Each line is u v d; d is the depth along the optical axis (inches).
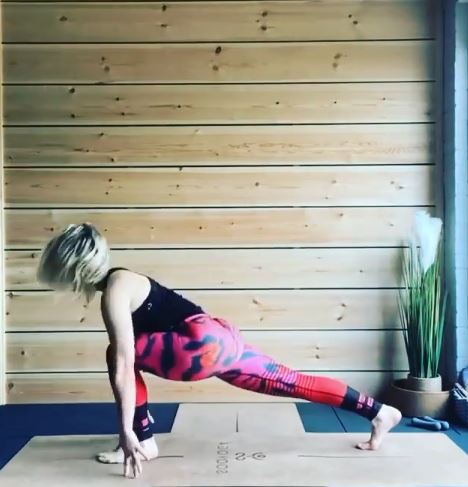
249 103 126.2
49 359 126.7
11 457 96.0
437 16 125.5
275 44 126.1
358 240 126.3
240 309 126.6
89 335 127.0
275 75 126.2
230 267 126.5
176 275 126.6
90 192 126.3
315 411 119.2
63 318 126.9
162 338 87.2
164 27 126.1
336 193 126.2
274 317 126.6
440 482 84.4
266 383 91.4
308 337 126.6
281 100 126.2
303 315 126.6
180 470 89.2
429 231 118.2
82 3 126.0
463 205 120.5
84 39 126.1
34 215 126.4
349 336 126.6
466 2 119.0
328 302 126.6
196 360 87.0
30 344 126.6
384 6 125.7
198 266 126.5
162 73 126.2
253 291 126.6
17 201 126.5
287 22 125.9
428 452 95.8
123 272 88.7
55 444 101.7
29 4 125.9
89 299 89.7
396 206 126.1
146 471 89.0
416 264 123.0
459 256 120.5
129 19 126.1
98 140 126.3
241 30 126.0
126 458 85.0
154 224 126.3
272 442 101.1
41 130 126.3
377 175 126.1
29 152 126.3
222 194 126.3
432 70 125.8
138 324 87.7
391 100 126.0
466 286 120.6
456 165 120.2
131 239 126.3
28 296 126.8
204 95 126.2
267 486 83.3
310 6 126.0
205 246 126.5
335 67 126.0
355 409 95.1
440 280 125.0
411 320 118.4
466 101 119.8
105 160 126.3
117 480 86.1
